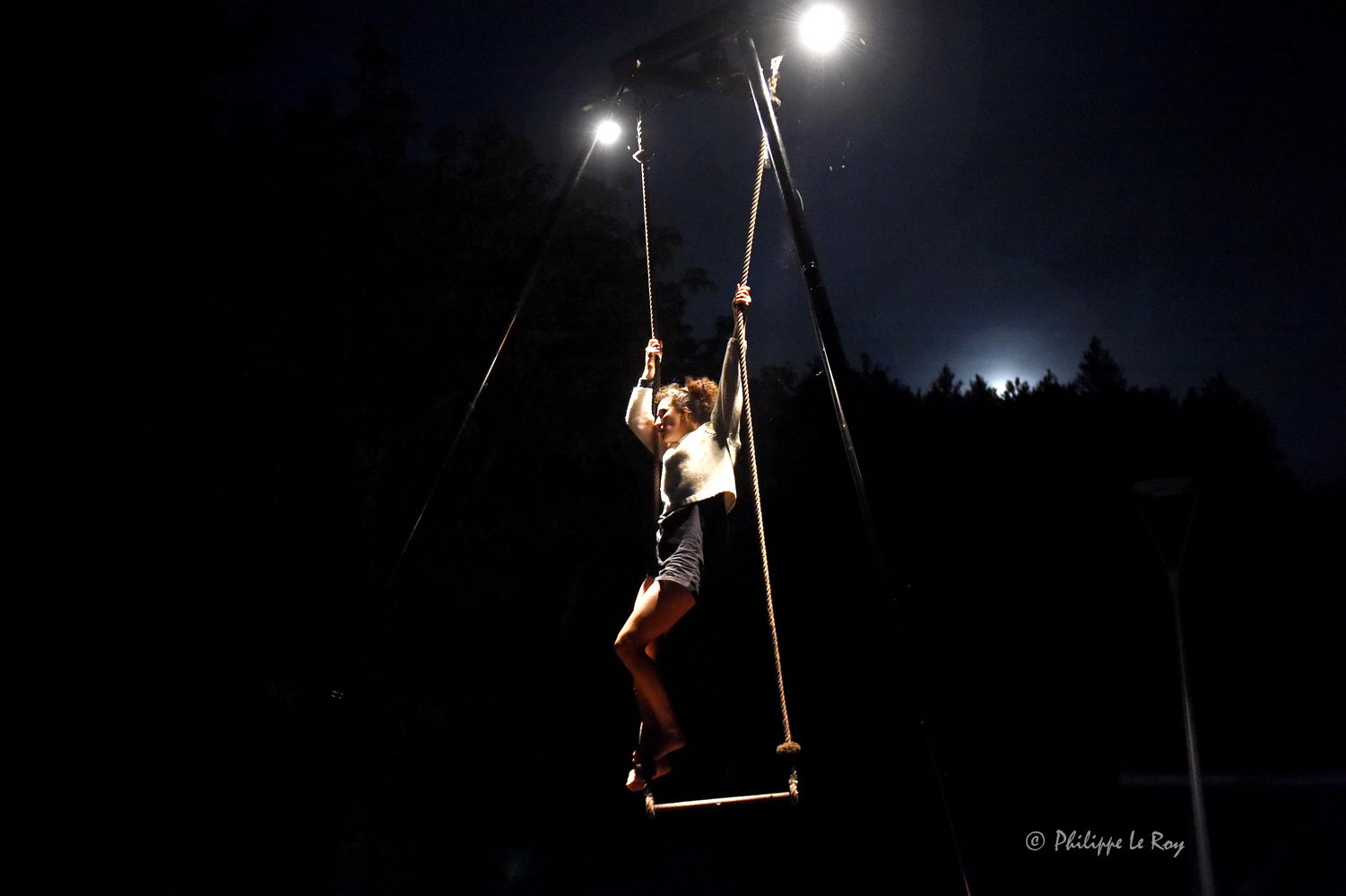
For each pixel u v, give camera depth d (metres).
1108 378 15.29
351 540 10.92
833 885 12.52
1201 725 8.92
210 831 10.30
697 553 3.67
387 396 12.24
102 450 9.80
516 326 13.56
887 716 14.22
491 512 14.20
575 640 15.16
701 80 4.34
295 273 11.55
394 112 12.95
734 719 15.05
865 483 3.19
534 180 14.56
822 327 3.35
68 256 9.35
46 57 8.88
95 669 10.04
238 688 10.34
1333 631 10.34
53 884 9.39
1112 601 12.59
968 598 13.33
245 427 11.03
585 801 14.34
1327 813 5.43
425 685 12.70
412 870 11.83
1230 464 13.58
